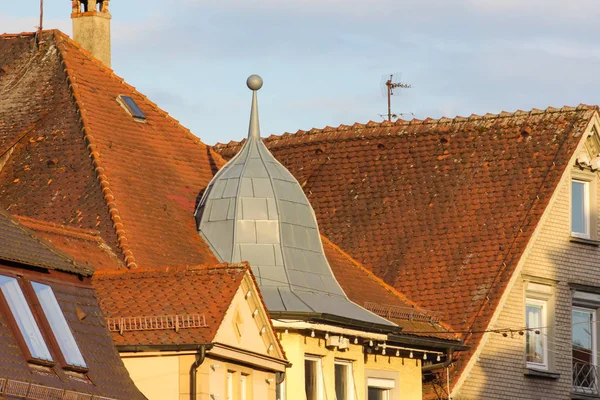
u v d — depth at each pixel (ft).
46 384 157.38
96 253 197.77
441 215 252.83
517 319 241.14
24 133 224.74
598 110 256.52
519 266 241.35
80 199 211.61
